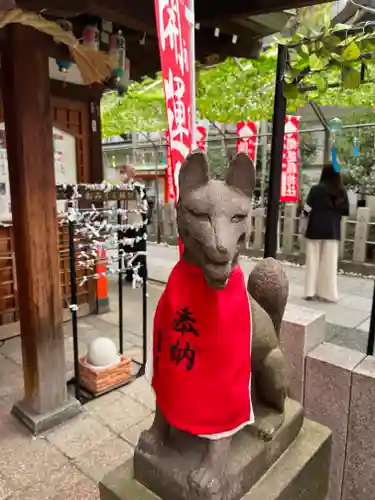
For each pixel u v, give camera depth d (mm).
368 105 5363
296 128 6094
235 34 3277
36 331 2596
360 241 6672
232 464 1314
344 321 4199
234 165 1157
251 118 5691
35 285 2551
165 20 1455
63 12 2191
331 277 4941
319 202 4816
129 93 5668
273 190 2549
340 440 2025
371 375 1872
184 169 1150
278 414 1534
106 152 11656
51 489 2168
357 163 6992
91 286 4828
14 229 2555
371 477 1954
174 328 1223
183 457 1343
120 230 3199
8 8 2018
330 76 4059
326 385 2016
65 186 2756
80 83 4473
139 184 3160
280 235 7844
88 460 2383
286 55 2596
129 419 2764
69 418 2750
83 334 4230
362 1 3002
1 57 2342
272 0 2305
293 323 2066
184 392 1210
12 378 3354
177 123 1548
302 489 1501
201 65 3893
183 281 1225
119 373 3131
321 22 2982
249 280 1611
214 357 1192
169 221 9922
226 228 1069
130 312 4984
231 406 1225
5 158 4008
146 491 1368
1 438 2562
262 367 1502
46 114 2451
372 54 2691
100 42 2787
